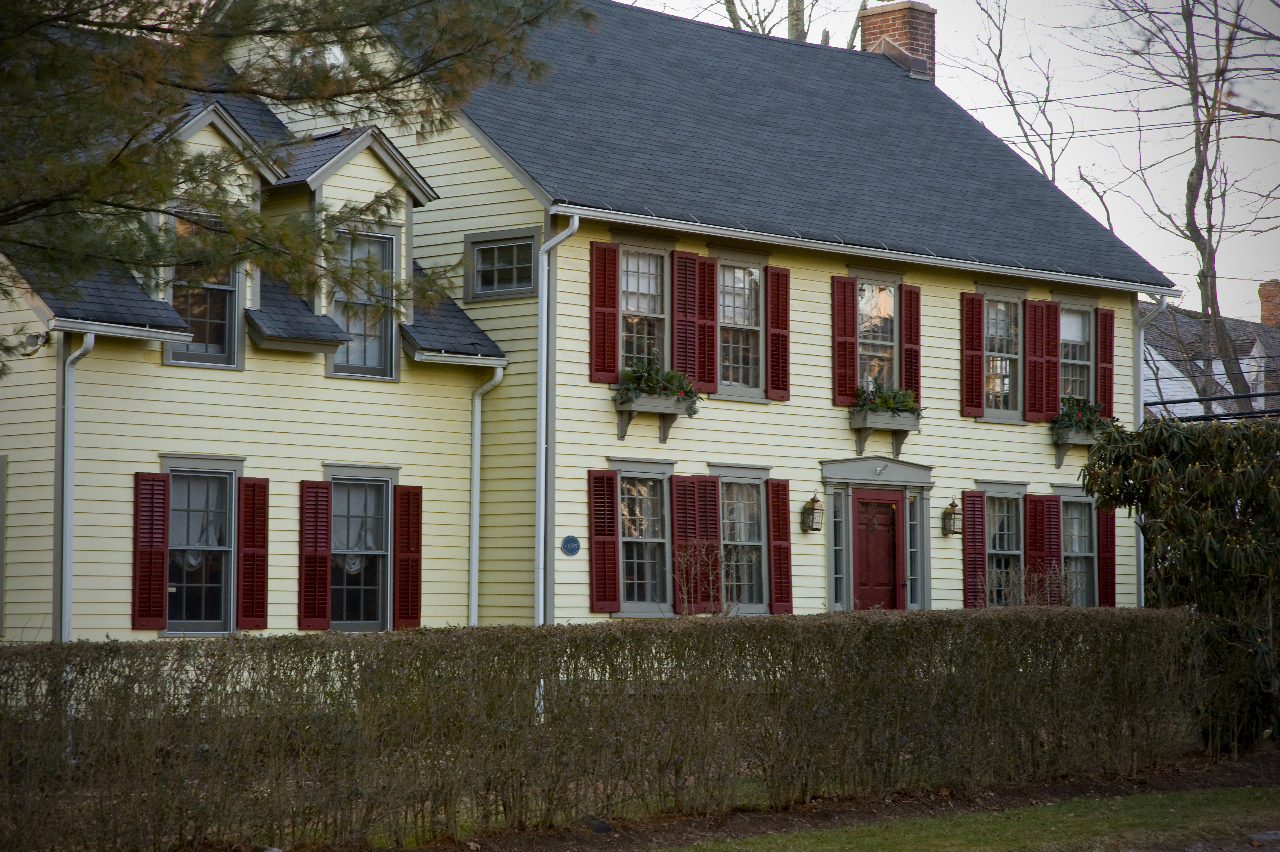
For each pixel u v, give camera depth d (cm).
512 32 1078
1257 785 1343
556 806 1001
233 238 1033
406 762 934
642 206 1817
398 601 1698
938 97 2672
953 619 1224
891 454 2114
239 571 1570
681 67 2277
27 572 1462
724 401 1939
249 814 880
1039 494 2277
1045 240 2345
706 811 1074
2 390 1500
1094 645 1329
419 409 1745
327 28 1003
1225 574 1476
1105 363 2358
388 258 1728
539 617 1717
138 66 941
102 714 840
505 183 1814
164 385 1529
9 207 978
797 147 2231
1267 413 2130
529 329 1781
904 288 2130
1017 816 1147
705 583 1869
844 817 1118
